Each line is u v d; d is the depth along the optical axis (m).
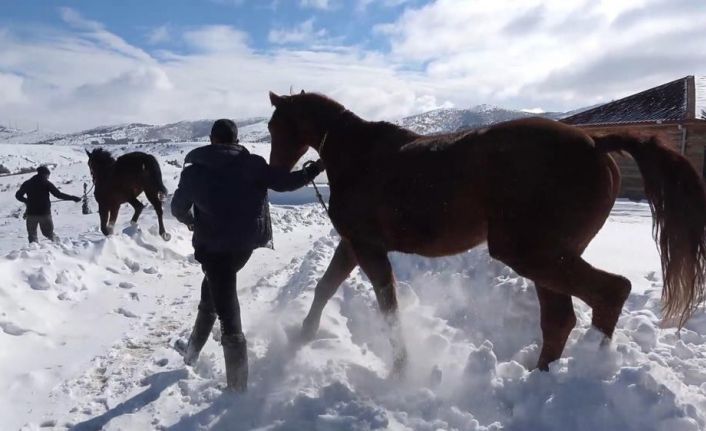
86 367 4.64
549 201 3.51
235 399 3.86
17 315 5.53
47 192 11.70
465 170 3.70
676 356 4.06
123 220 15.53
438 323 4.96
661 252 3.46
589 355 3.62
